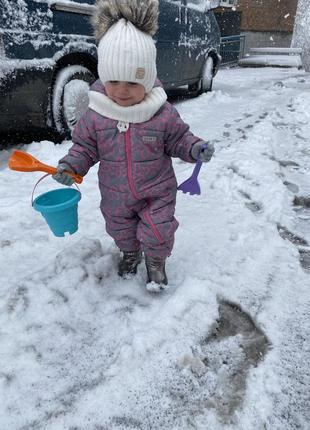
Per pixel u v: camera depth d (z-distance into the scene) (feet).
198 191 6.15
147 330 5.89
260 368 5.47
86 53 13.88
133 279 7.16
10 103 11.82
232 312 6.54
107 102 5.69
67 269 7.07
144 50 5.35
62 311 6.44
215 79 32.22
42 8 12.13
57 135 13.73
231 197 10.41
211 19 23.82
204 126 16.97
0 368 5.50
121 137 5.83
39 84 12.40
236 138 15.16
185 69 21.29
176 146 6.08
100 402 5.00
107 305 6.60
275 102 21.63
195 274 7.23
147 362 5.45
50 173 5.87
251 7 51.03
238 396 5.13
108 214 6.48
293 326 6.20
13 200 10.12
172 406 4.99
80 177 6.12
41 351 5.78
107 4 5.49
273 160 12.84
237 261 7.64
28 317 6.32
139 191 6.09
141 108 5.64
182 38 20.20
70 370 5.49
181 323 6.05
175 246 8.10
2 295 6.73
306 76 33.63
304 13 43.57
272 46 51.98
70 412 4.91
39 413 4.93
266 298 6.73
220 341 5.99
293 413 4.92
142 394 5.09
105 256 7.39
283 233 8.88
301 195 10.55
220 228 8.82
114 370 5.40
